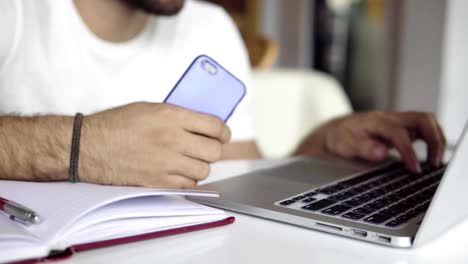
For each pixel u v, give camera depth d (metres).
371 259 0.47
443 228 0.53
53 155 0.62
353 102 3.92
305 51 4.27
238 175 0.76
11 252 0.41
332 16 4.04
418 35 3.14
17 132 0.64
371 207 0.59
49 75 1.02
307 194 0.65
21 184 0.59
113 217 0.49
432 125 0.89
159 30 1.17
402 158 0.85
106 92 1.07
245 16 4.39
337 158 0.94
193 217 0.53
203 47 1.24
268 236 0.53
